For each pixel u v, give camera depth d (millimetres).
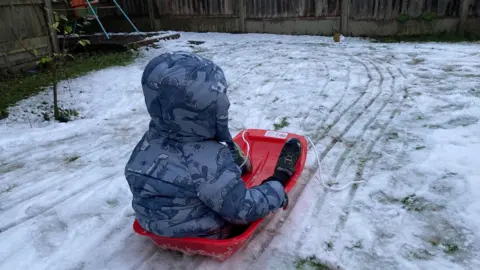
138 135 3506
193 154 1629
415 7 7285
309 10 8219
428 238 1936
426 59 5559
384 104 3811
